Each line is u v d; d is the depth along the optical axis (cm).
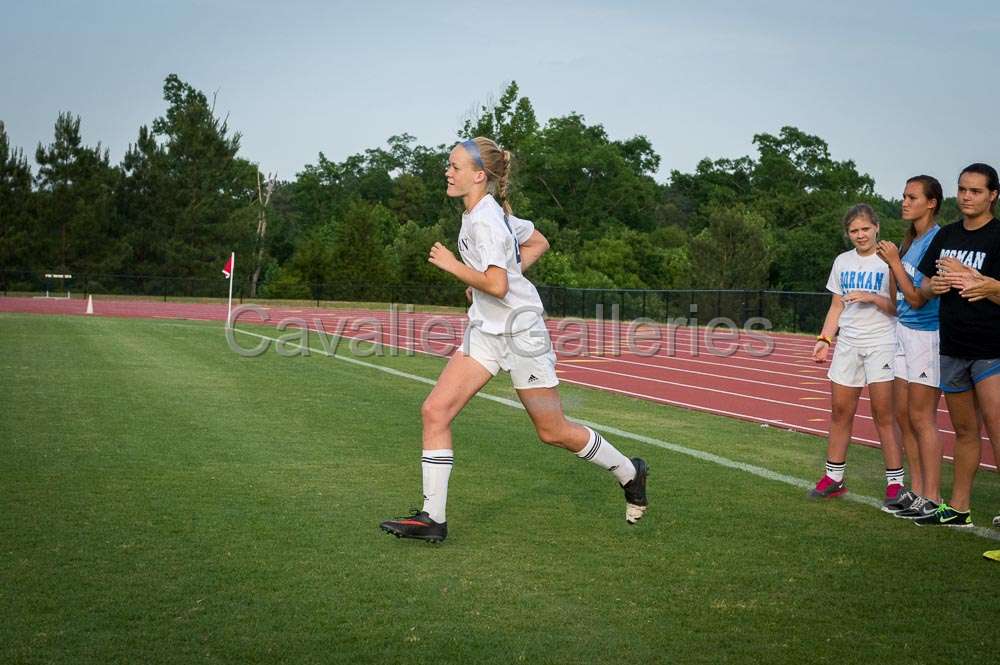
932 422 618
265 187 8538
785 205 8550
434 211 9419
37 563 472
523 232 544
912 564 507
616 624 406
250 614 407
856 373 663
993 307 561
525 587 453
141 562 477
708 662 367
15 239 5541
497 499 646
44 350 1717
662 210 10088
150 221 6350
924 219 646
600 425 1021
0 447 783
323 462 755
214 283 5406
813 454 872
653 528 573
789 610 429
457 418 1027
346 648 372
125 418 954
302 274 5634
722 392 1407
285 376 1404
